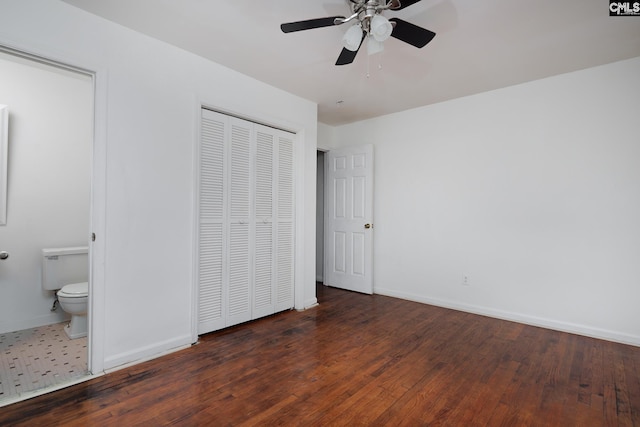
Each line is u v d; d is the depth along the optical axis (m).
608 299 2.70
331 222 4.57
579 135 2.83
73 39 1.96
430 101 3.63
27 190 2.89
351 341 2.64
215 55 2.58
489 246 3.31
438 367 2.21
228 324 2.89
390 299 3.93
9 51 1.79
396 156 4.04
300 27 1.75
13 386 1.92
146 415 1.66
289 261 3.47
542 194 3.01
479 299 3.37
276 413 1.69
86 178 3.23
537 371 2.16
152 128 2.32
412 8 1.92
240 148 2.98
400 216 3.99
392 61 2.64
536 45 2.38
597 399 1.84
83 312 2.65
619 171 2.66
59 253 2.89
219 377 2.05
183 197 2.50
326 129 4.57
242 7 1.96
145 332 2.29
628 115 2.63
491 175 3.30
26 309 2.88
